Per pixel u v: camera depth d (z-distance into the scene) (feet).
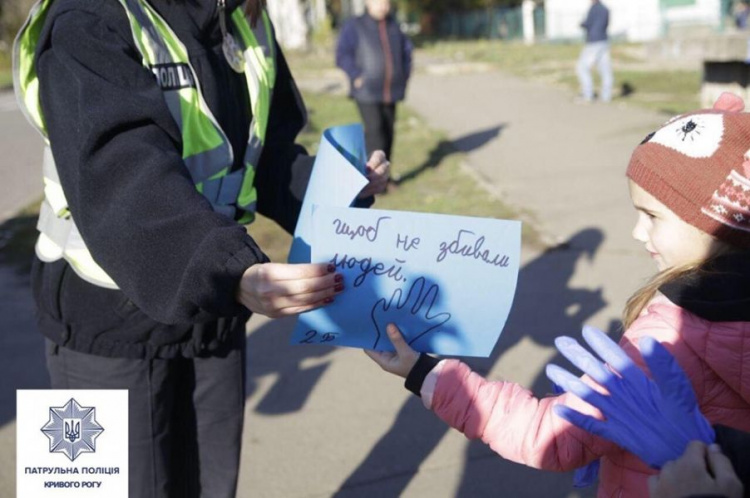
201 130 6.95
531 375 14.30
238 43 7.61
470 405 5.97
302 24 101.96
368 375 14.69
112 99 6.01
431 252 5.71
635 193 6.03
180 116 6.77
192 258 5.50
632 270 19.01
